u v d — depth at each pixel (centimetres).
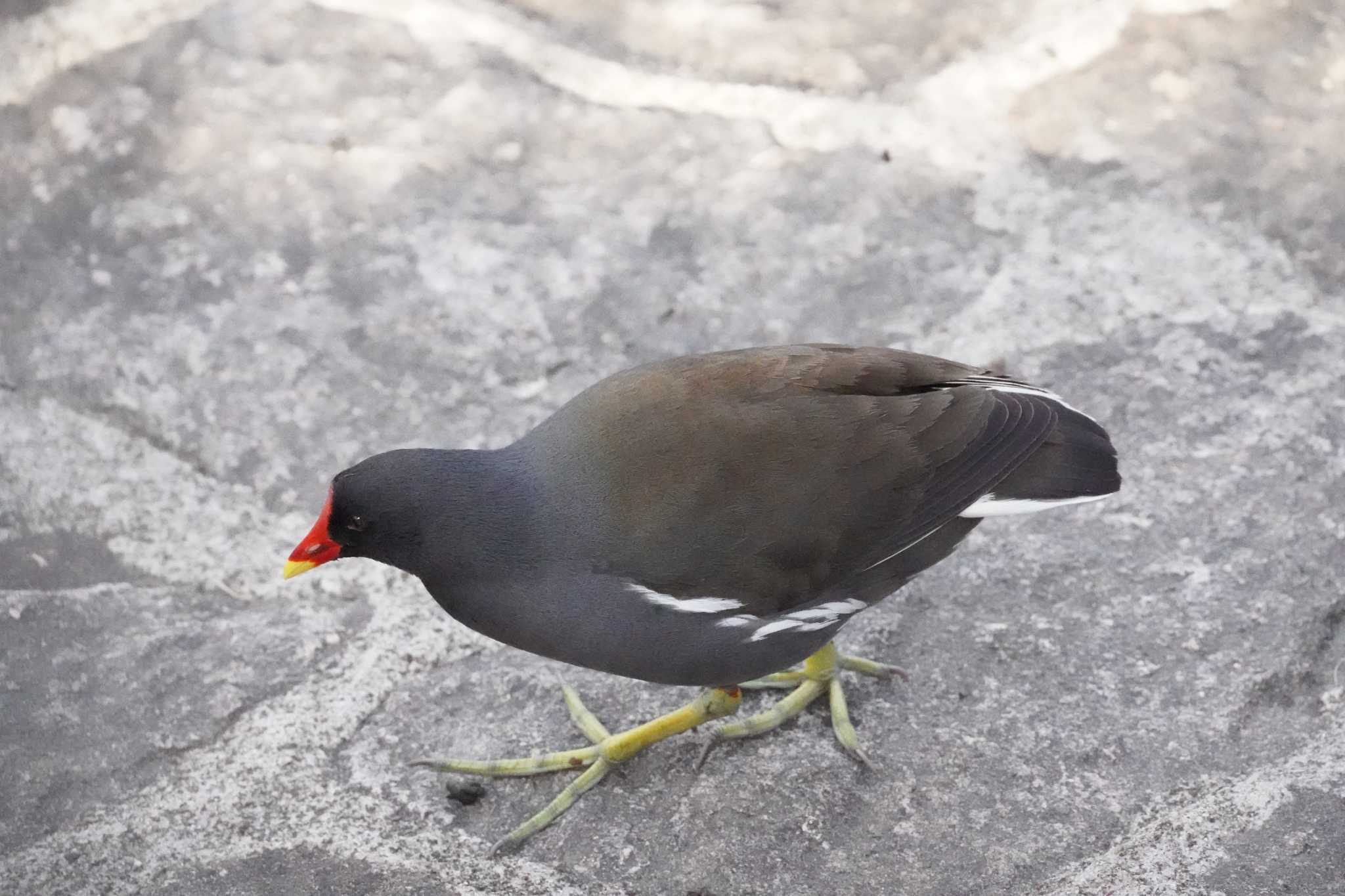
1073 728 709
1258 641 737
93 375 912
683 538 659
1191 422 845
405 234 991
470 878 663
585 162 1028
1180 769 683
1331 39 1047
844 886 647
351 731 736
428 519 673
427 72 1080
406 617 797
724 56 1077
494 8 1108
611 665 693
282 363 923
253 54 1094
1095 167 992
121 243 989
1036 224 966
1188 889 619
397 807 698
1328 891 609
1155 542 791
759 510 661
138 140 1044
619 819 693
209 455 877
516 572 674
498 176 1022
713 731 722
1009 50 1060
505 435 883
